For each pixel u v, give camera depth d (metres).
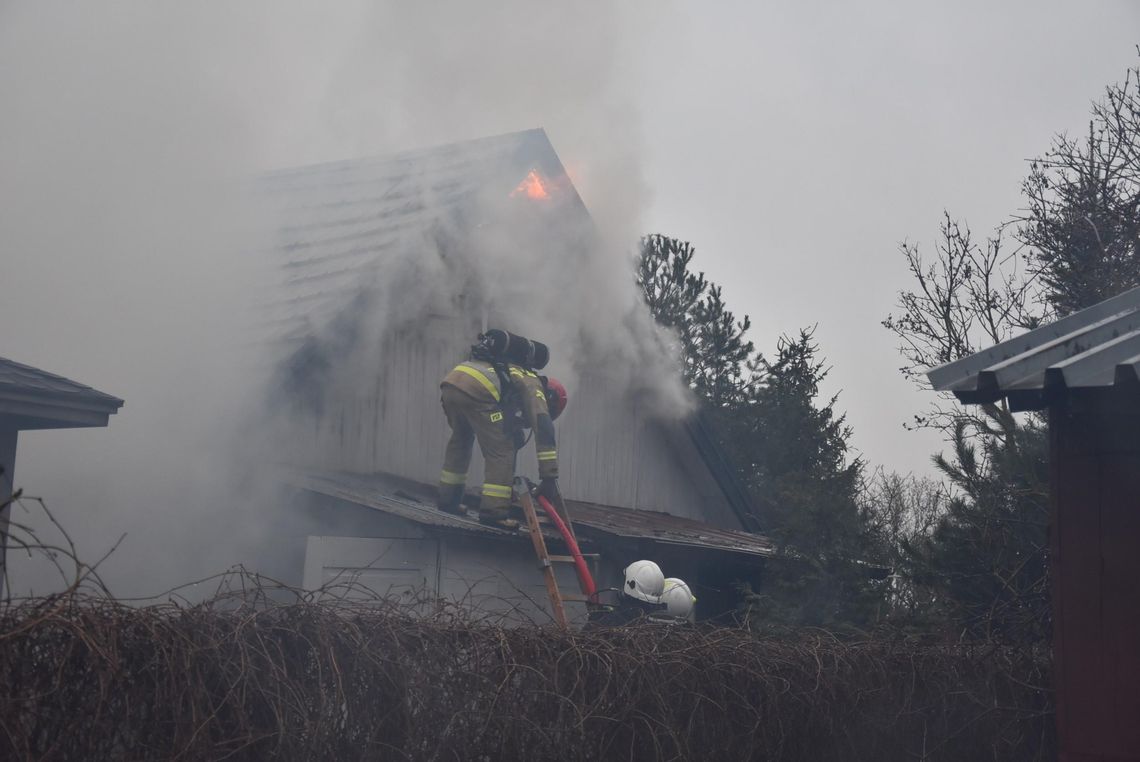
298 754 3.99
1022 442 9.10
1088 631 5.15
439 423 11.89
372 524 9.77
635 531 11.27
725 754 5.47
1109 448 5.18
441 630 4.66
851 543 11.28
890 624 8.59
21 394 6.66
